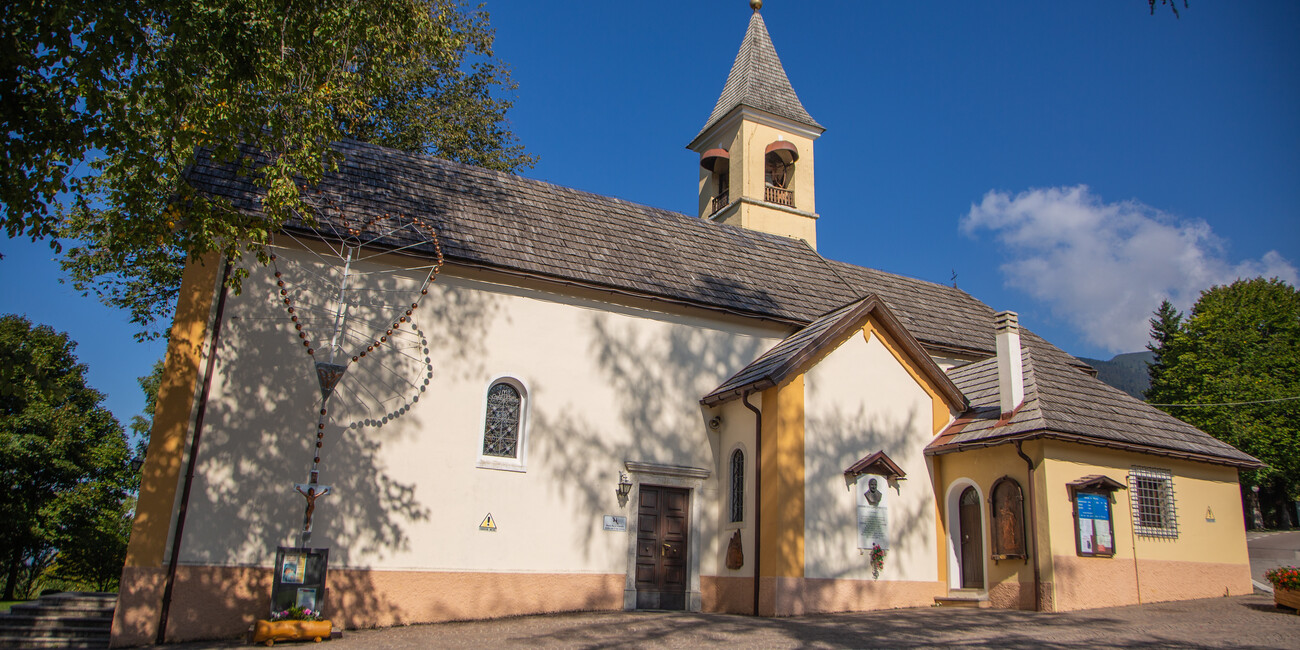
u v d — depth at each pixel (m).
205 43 10.20
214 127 10.59
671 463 15.76
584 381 15.36
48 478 29.41
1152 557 15.09
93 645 11.89
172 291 23.09
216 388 12.70
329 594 12.62
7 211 9.77
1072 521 14.41
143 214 10.76
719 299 17.06
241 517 12.41
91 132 10.02
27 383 10.66
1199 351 42.00
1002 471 15.09
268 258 12.66
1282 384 38.84
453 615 13.34
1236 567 16.11
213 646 11.26
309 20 11.14
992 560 15.10
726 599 15.02
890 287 21.97
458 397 14.24
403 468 13.56
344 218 14.41
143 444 33.66
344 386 13.48
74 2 9.04
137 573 11.67
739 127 27.08
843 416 15.51
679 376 16.33
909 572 15.46
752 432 15.32
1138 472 15.43
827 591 14.49
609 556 14.81
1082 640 11.00
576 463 14.91
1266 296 41.28
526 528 14.22
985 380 17.30
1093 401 16.09
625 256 17.23
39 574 31.30
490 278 15.03
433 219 15.55
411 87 25.81
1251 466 16.22
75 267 21.84
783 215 26.52
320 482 12.95
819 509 14.81
